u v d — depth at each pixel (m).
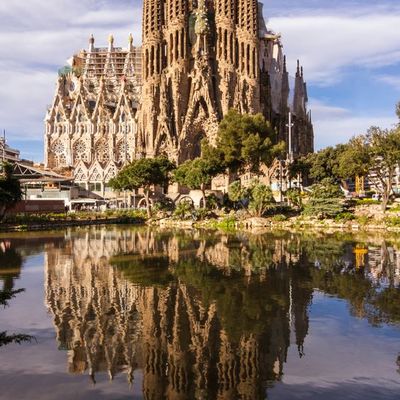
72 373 11.68
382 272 25.73
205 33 134.88
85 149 154.25
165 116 134.62
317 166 99.31
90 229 69.19
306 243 42.38
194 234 56.44
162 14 141.38
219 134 95.00
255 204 74.62
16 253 36.34
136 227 74.44
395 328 15.29
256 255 33.72
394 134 65.88
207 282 23.12
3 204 69.25
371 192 99.12
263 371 11.75
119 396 10.35
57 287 22.03
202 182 87.31
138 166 90.38
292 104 171.75
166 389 10.70
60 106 158.12
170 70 138.12
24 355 12.95
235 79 138.62
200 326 15.51
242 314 17.02
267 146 87.62
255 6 140.88
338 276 24.58
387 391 10.59
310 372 11.68
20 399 10.19
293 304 18.50
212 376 11.43
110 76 172.38
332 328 15.30
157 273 25.97
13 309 17.88
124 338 14.33
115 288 21.72
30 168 124.75
